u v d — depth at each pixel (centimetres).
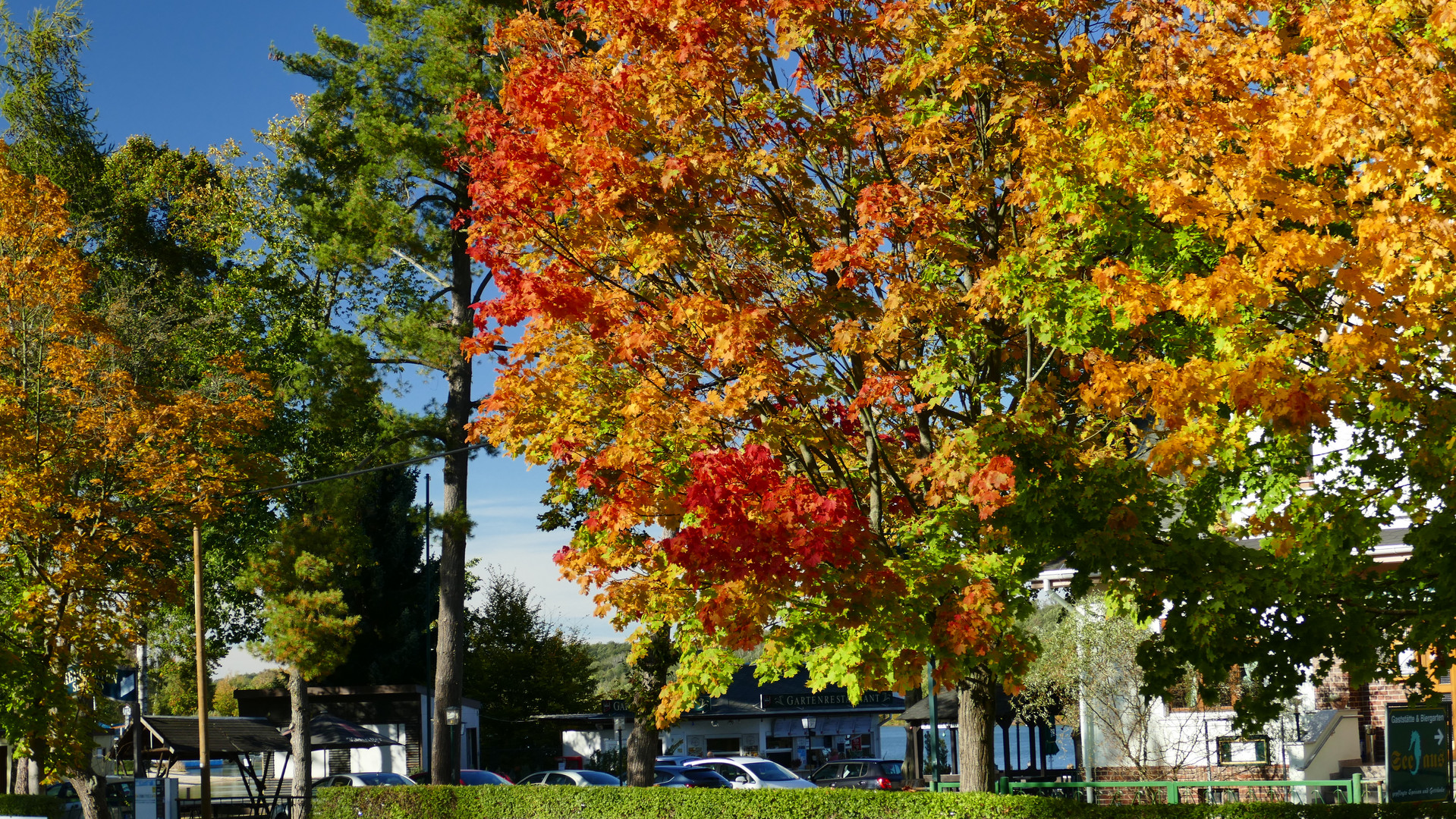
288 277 4481
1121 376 861
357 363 3309
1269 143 795
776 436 1094
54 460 2642
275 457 3575
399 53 3183
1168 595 905
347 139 3459
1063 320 997
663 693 1193
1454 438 800
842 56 1187
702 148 1108
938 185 1120
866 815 1753
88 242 4019
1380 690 2084
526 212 1122
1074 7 1100
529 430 1297
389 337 3266
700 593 1154
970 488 913
